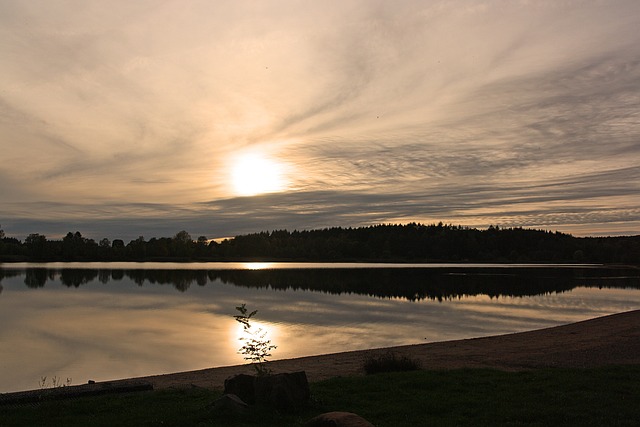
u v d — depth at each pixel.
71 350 23.70
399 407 10.22
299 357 21.58
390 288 63.81
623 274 102.00
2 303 44.91
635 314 34.50
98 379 18.23
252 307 41.91
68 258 170.12
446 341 24.80
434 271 114.44
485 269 127.69
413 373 13.48
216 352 23.30
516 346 22.33
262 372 10.94
